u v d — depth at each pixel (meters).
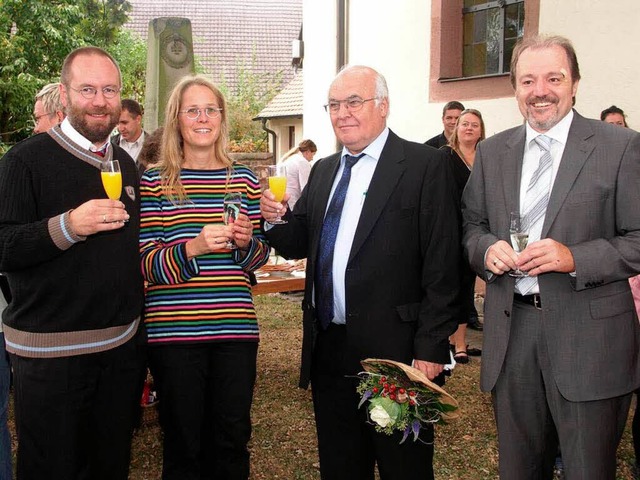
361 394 2.47
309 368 2.60
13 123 14.38
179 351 2.68
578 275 2.15
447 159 2.49
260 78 23.61
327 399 2.61
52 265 2.34
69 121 2.44
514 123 7.25
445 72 8.12
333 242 2.52
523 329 2.36
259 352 5.66
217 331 2.69
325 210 2.61
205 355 2.73
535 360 2.35
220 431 2.81
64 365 2.38
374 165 2.51
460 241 2.60
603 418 2.26
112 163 2.30
